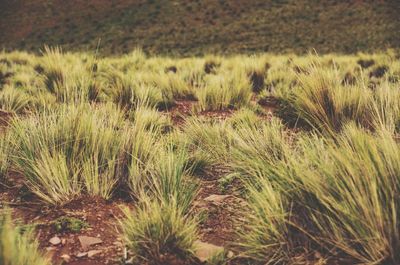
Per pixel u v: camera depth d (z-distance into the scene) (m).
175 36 36.75
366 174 2.62
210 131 4.80
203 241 2.92
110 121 4.29
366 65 15.52
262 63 12.04
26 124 4.20
